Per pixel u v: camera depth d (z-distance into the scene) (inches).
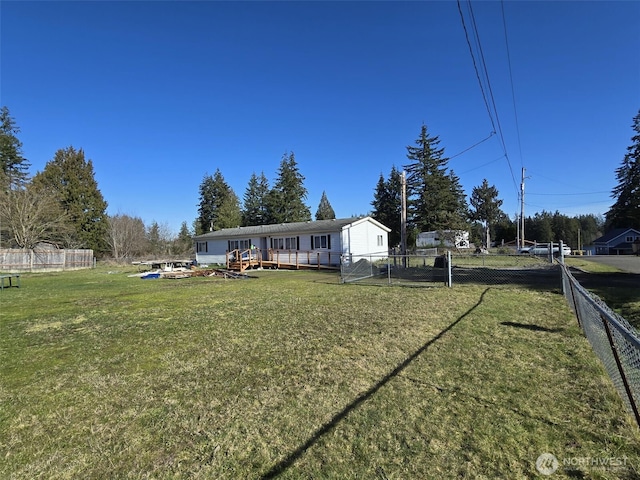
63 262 1028.5
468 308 281.6
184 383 151.8
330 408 123.0
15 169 1430.9
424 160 1446.9
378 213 1831.9
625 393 117.0
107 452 103.0
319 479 87.0
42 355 198.5
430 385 137.6
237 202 2009.1
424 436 103.3
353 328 230.8
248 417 119.6
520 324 225.8
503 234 2645.2
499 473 86.0
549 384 134.5
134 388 148.6
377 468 90.1
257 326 247.8
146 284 577.6
